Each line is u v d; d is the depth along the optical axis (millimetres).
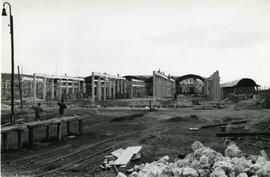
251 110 30281
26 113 25797
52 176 7945
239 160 6926
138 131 16766
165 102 42469
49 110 30156
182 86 68875
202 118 23141
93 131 16969
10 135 15609
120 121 22266
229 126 15641
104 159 9734
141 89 70312
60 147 12023
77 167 8789
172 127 18234
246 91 55906
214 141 12469
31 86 45562
